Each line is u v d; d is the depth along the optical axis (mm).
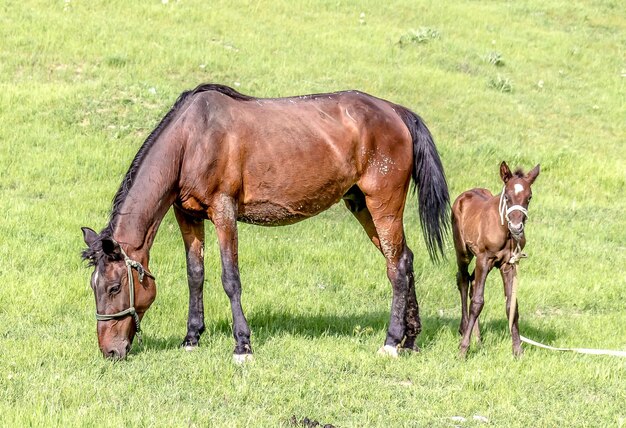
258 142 8938
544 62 24891
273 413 7453
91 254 8297
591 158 18484
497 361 9266
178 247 13094
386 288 12156
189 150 8695
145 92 18594
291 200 9219
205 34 23156
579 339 10398
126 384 7883
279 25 24828
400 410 7637
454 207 10367
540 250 14117
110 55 20422
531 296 12164
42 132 16844
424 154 9789
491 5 29562
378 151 9422
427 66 23000
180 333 9969
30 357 8492
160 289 11289
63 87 18688
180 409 7348
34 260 11805
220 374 8242
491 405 7934
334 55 22703
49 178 15297
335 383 8234
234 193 8898
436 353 9539
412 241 14266
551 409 7871
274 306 11016
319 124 9219
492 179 17188
